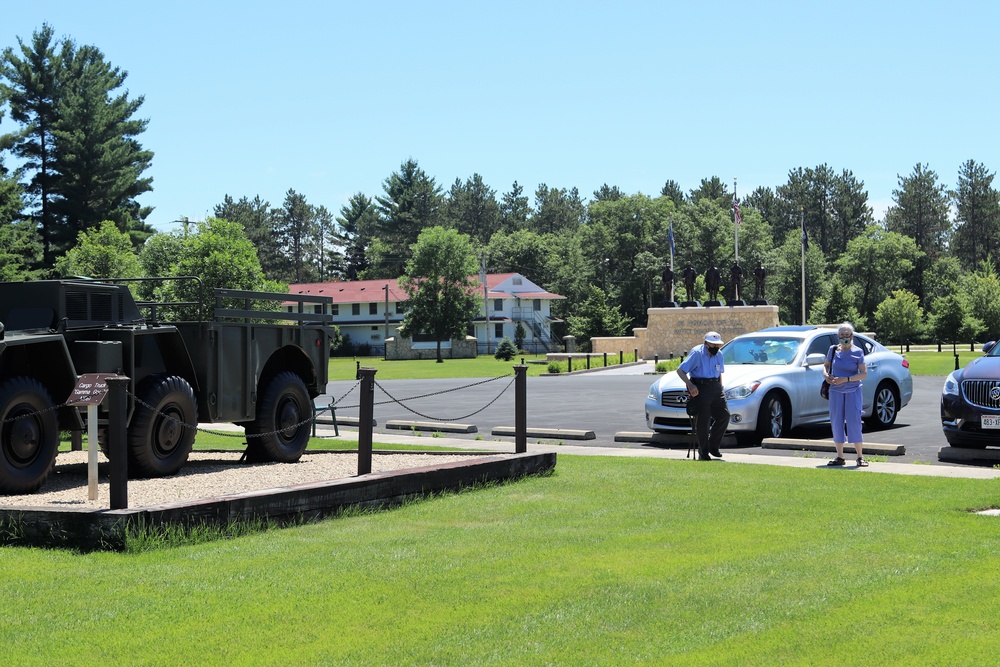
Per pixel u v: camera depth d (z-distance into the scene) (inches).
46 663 210.5
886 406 740.0
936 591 256.1
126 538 315.6
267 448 538.3
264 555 310.7
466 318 3316.9
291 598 258.8
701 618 237.9
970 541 318.3
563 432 724.0
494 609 247.8
